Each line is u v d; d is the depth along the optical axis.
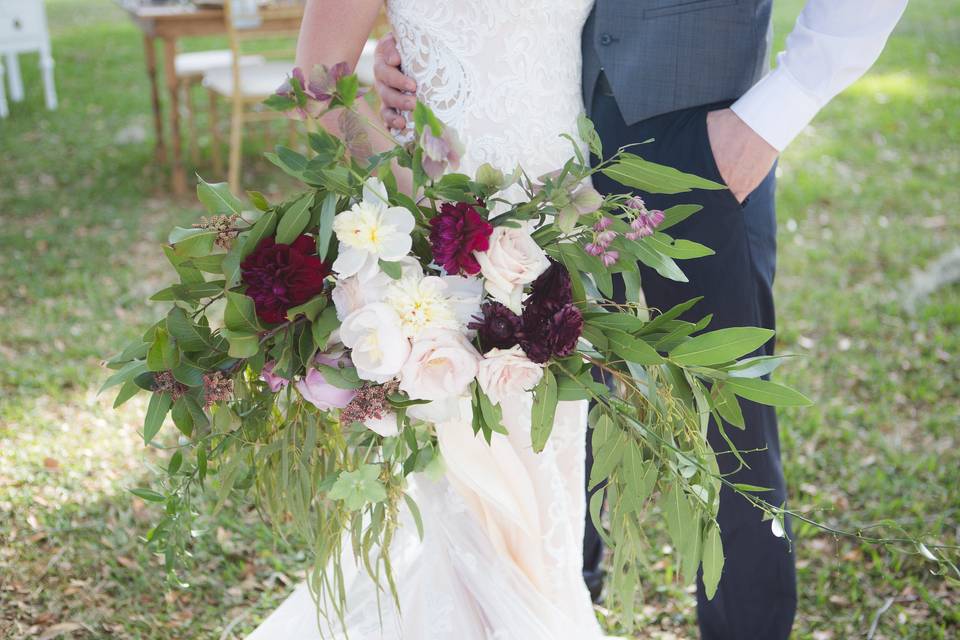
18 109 8.24
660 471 1.60
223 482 1.53
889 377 3.88
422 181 1.38
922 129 7.21
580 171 1.48
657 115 1.99
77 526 2.92
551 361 1.47
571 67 1.85
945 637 2.51
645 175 1.49
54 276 4.87
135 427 3.52
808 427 3.50
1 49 8.02
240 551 2.85
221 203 1.43
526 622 1.78
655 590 2.71
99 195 6.09
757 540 2.10
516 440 1.79
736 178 1.95
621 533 1.66
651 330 1.53
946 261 4.88
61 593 2.65
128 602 2.63
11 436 3.40
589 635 1.93
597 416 1.55
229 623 2.58
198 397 1.46
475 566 1.79
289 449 1.54
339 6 1.72
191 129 6.59
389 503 1.57
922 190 6.01
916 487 3.16
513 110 1.76
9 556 2.78
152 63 6.45
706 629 2.24
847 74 1.85
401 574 1.99
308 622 2.07
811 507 3.07
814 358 4.04
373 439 1.61
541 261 1.43
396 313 1.38
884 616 2.59
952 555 2.77
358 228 1.34
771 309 2.13
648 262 1.50
